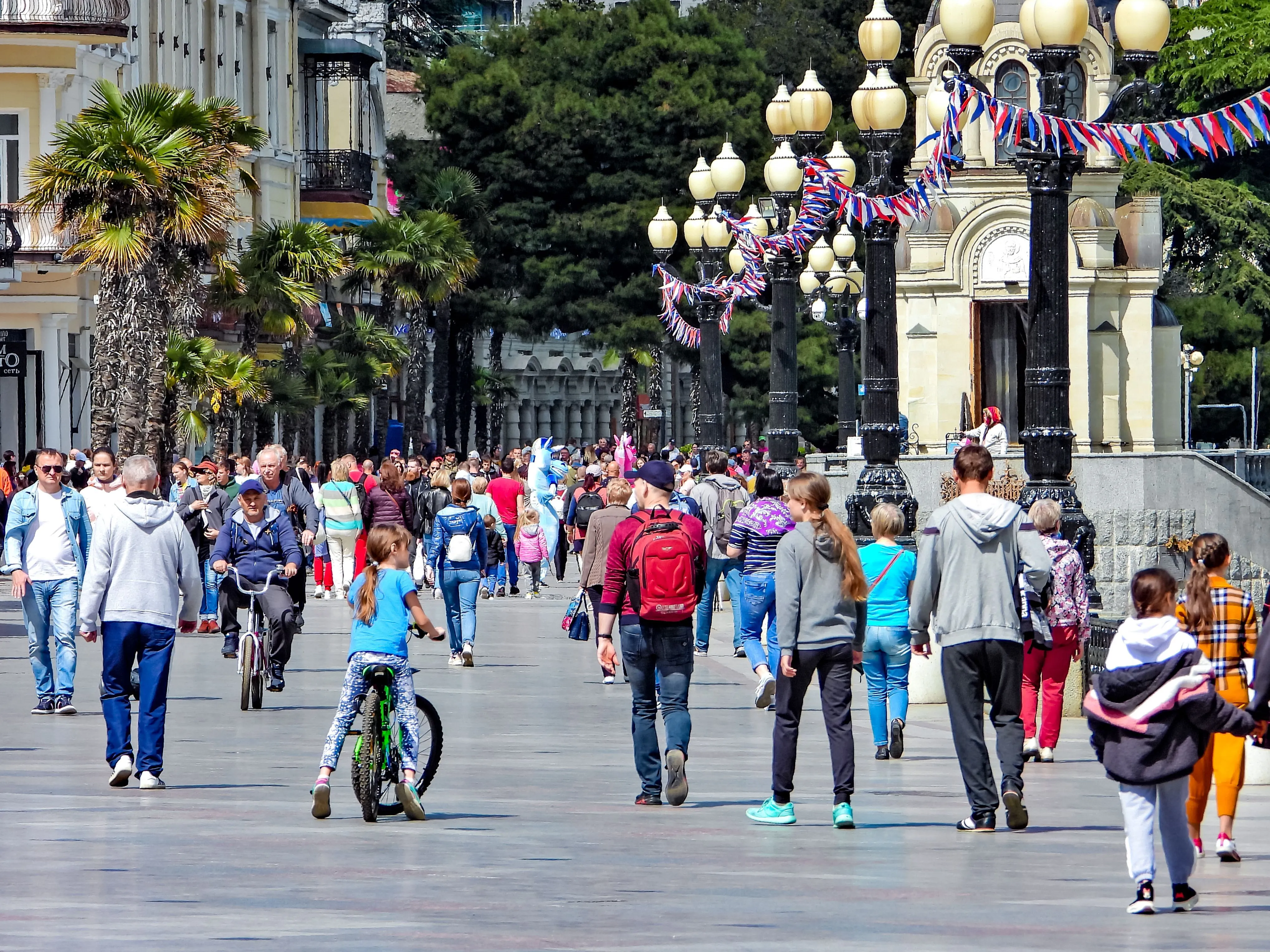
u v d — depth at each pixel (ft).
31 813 118.42
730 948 78.18
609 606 126.52
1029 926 85.20
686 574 124.06
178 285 391.65
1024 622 118.93
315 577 331.77
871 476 219.41
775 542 180.55
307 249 470.39
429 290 595.88
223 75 547.08
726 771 143.64
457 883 94.94
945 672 115.96
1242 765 108.06
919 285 441.27
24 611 185.88
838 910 88.33
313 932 81.20
